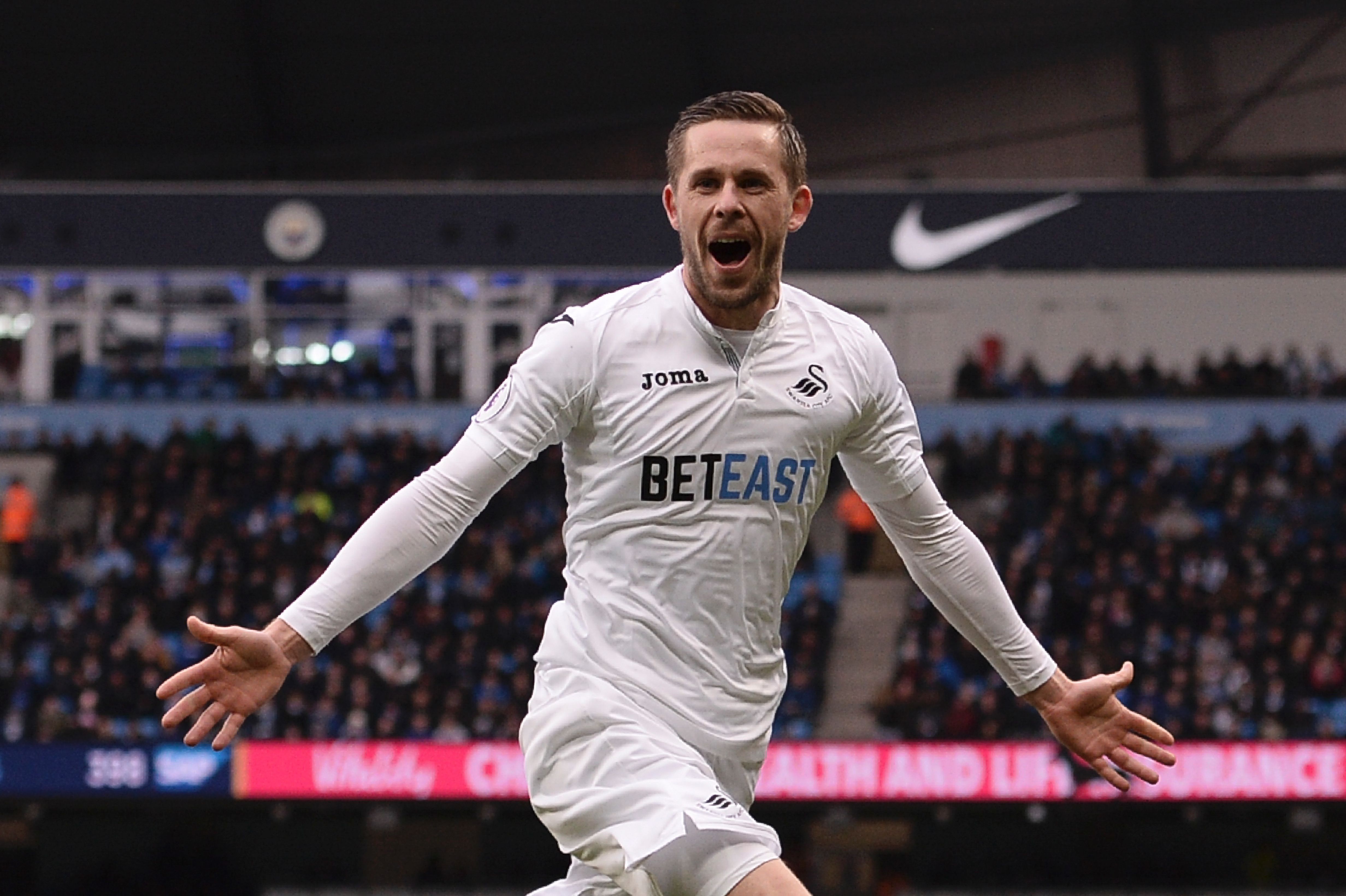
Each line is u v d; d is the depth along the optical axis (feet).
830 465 17.11
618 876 15.92
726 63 139.95
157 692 15.76
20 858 103.76
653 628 16.38
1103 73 139.23
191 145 140.97
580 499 16.87
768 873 14.90
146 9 130.93
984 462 110.32
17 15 130.52
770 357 16.58
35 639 95.09
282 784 83.05
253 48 134.41
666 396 16.31
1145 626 93.97
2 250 96.58
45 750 83.35
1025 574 96.73
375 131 141.69
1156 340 130.41
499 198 97.60
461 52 137.69
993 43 138.82
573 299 126.00
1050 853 100.48
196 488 110.22
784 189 16.28
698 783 15.79
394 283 126.52
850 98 141.49
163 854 102.73
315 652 16.29
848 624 106.22
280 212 97.50
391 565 16.30
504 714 87.10
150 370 124.36
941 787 82.43
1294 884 99.35
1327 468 110.73
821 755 83.15
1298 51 135.54
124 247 97.09
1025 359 126.52
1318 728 85.87
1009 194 95.61
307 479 110.52
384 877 103.40
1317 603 96.99
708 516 16.38
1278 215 94.32
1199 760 82.33
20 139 138.82
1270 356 119.44
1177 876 97.45
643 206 97.60
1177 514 106.01
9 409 122.11
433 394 125.80
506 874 103.24
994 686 88.22
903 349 130.62
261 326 126.41
